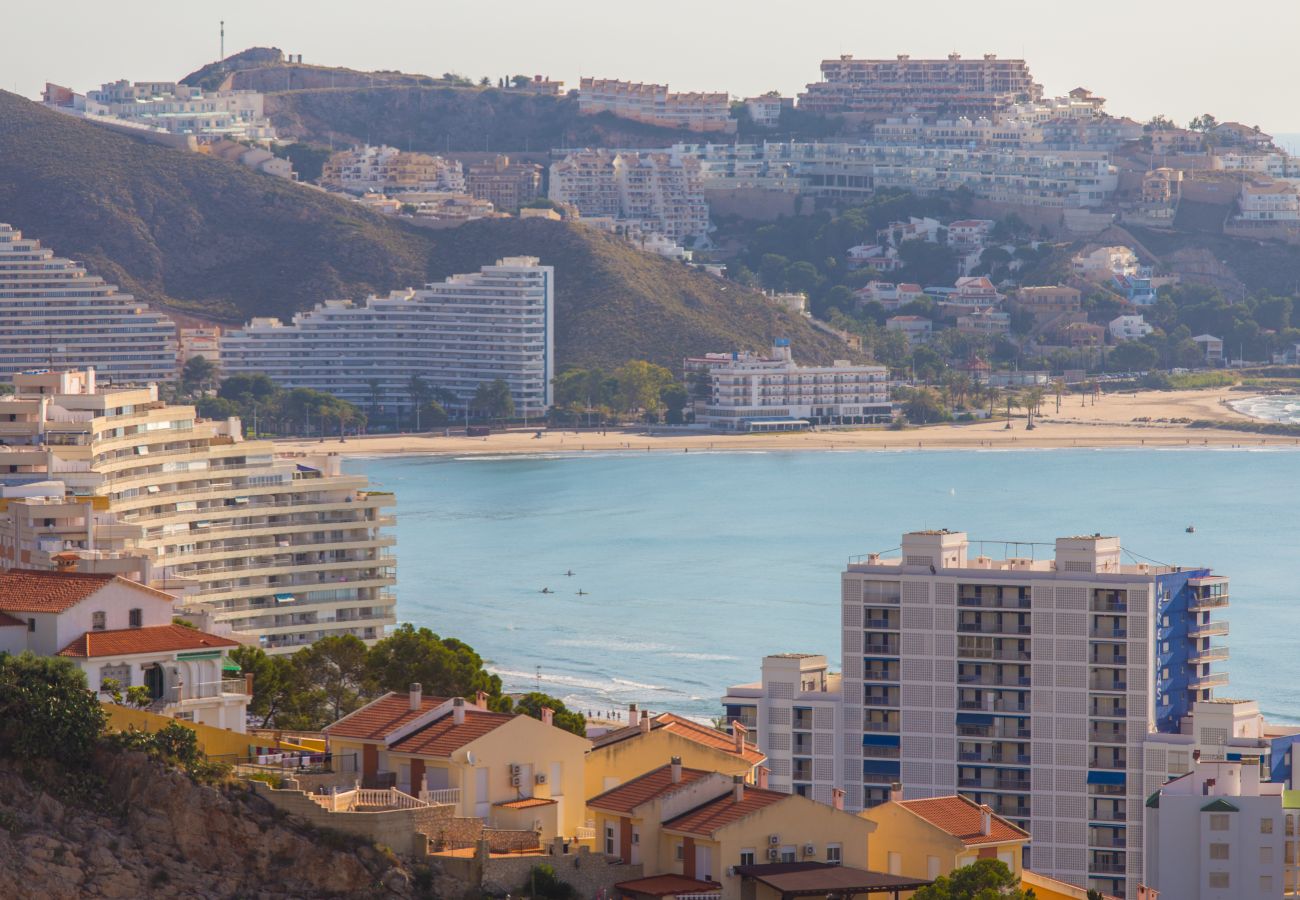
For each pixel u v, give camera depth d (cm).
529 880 19875
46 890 19338
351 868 19700
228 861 19875
